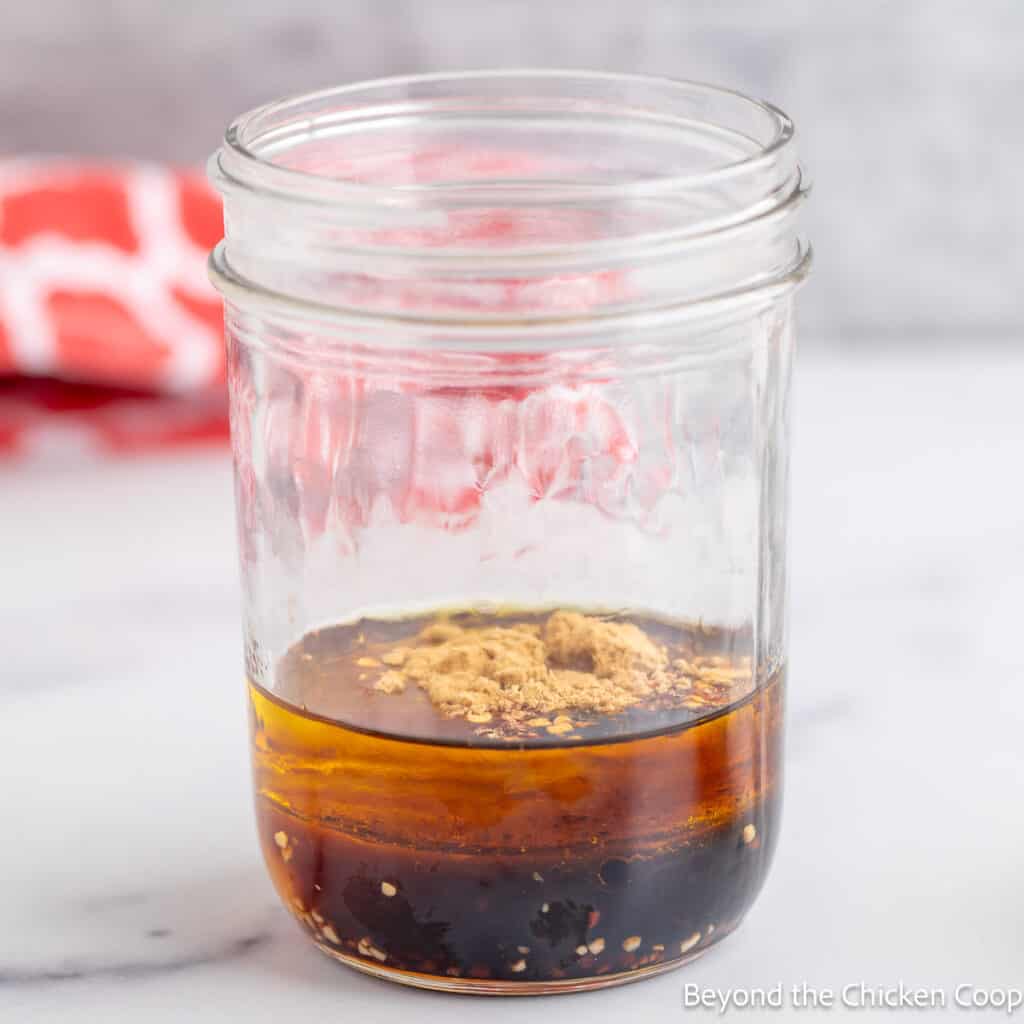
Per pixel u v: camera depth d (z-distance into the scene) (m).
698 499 0.49
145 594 0.67
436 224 0.47
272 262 0.48
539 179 0.53
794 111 0.85
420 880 0.48
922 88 0.85
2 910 0.53
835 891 0.53
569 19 0.83
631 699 0.49
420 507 0.50
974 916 0.52
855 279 0.88
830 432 0.79
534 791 0.48
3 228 0.76
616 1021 0.49
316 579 0.50
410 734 0.48
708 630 0.50
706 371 0.49
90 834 0.56
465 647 0.50
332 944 0.50
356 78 0.84
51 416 0.75
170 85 0.84
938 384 0.85
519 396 0.49
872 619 0.65
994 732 0.60
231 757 0.59
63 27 0.82
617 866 0.48
